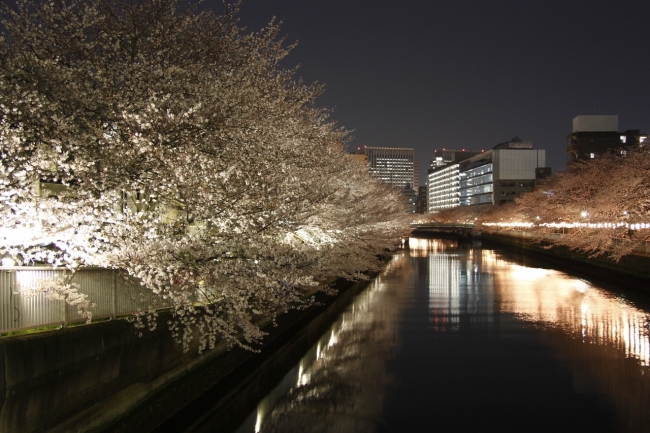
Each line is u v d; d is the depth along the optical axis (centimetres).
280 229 1191
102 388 880
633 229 3173
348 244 2430
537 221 6309
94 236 943
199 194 1024
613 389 1327
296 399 1287
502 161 13275
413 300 2800
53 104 937
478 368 1521
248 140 1168
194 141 1073
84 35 1132
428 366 1542
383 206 3528
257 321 1590
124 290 1000
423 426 1114
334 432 1090
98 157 971
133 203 1171
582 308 2494
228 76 1262
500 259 5672
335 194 1886
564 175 5738
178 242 1009
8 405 668
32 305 779
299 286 1669
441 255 6303
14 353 679
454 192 18038
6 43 1119
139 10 1180
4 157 848
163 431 1015
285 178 1204
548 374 1452
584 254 4066
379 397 1293
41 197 859
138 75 1095
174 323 1030
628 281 3161
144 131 1014
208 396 1211
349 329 2077
